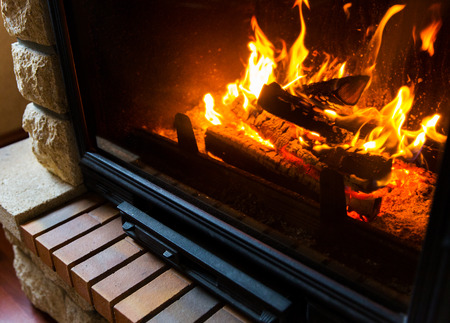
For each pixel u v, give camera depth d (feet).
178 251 2.72
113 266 2.87
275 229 2.54
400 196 2.77
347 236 2.44
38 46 3.05
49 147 3.25
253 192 2.72
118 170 3.02
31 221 3.15
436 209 1.94
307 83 3.19
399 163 2.87
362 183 2.51
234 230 2.55
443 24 2.64
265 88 2.88
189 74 3.51
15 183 3.36
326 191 2.44
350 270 2.30
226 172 2.80
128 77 3.23
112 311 2.72
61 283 3.16
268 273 2.51
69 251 2.96
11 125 4.29
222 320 2.60
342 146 2.69
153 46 3.29
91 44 3.01
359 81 2.85
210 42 3.51
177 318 2.62
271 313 2.43
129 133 3.23
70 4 2.85
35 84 3.09
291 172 2.65
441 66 2.72
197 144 3.14
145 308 2.66
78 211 3.23
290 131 2.81
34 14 2.90
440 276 1.91
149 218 2.85
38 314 3.55
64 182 3.37
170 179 2.87
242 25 3.43
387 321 2.15
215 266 2.57
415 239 2.53
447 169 1.90
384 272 2.32
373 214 2.62
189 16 3.36
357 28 2.91
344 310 2.24
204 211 2.67
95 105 3.12
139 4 3.15
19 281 3.78
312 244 2.46
